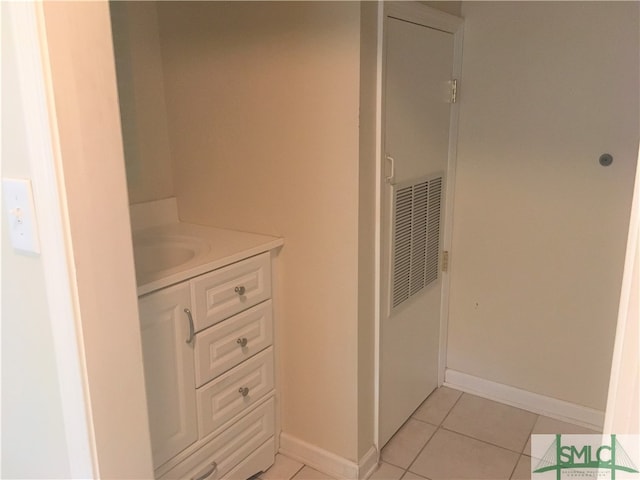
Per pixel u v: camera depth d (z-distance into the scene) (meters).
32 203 0.93
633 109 1.99
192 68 2.01
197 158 2.09
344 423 1.97
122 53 1.94
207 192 2.10
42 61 0.85
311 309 1.94
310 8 1.70
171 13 2.00
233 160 2.00
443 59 2.18
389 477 2.03
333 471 2.04
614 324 2.18
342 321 1.88
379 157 1.82
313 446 2.08
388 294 2.04
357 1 1.61
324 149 1.78
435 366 2.57
